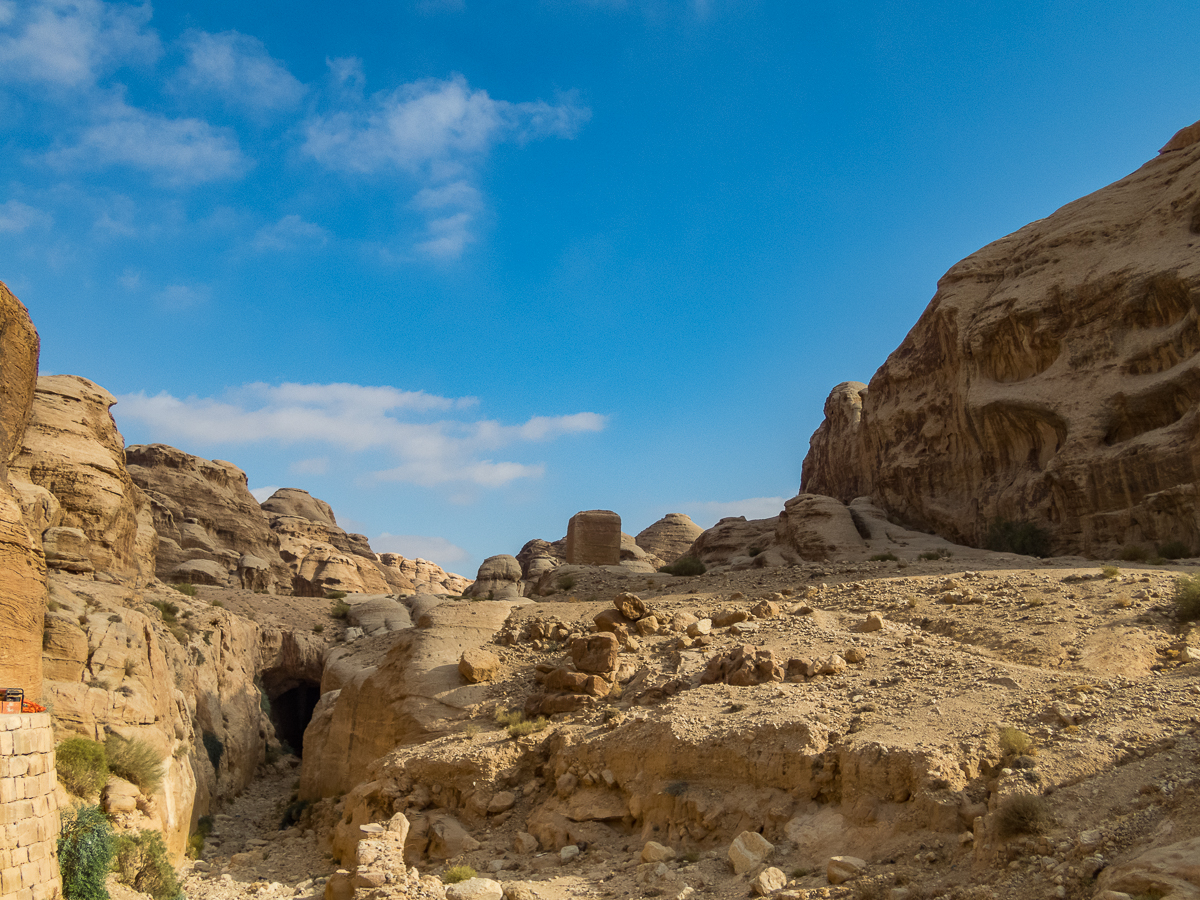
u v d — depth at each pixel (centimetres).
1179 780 1133
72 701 2175
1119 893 886
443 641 2691
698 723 1781
